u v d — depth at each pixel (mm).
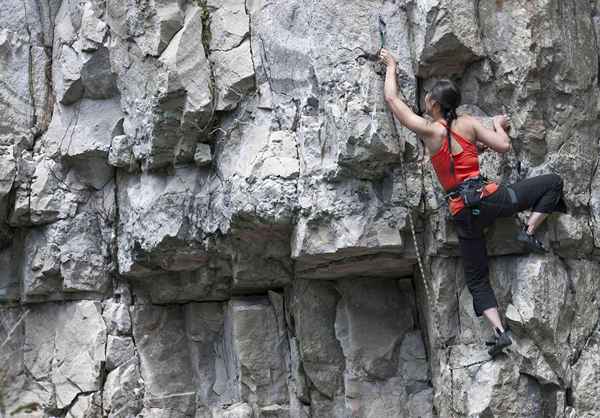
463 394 14344
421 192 14320
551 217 14289
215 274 16609
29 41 17547
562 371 14148
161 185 16047
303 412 16391
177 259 16141
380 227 14273
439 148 13516
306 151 14523
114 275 17172
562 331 14250
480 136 13594
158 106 15367
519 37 14203
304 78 14898
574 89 14508
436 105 13727
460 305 14656
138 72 15828
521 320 13961
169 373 17094
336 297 16281
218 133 15703
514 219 14156
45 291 17188
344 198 14289
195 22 15414
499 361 14156
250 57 15562
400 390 15820
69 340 17047
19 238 17609
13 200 17016
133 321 17062
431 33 13992
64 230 16938
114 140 16500
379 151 13992
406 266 15430
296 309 16250
